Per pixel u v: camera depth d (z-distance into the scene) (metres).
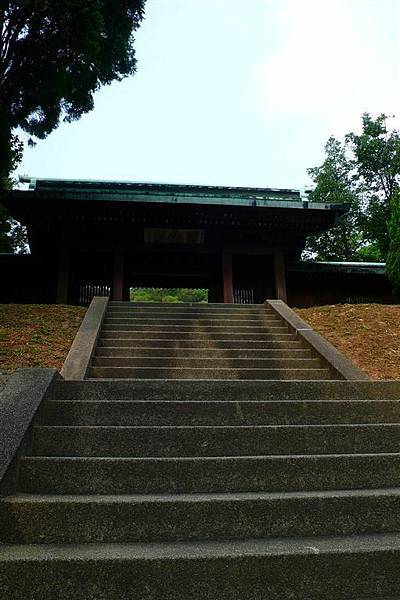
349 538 2.94
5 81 11.41
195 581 2.53
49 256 16.39
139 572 2.51
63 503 2.92
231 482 3.45
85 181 15.48
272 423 4.59
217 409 4.53
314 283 17.47
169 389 4.99
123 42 13.32
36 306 10.04
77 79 12.66
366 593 2.64
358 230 30.62
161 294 42.44
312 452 4.10
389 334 8.83
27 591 2.43
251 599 2.54
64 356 6.81
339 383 5.35
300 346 8.12
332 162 31.47
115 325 8.66
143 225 15.19
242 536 2.99
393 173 28.53
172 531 2.95
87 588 2.46
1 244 15.20
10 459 3.19
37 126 13.68
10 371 5.87
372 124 29.77
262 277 17.55
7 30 11.00
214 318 9.98
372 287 17.66
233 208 14.55
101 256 16.38
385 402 4.86
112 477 3.37
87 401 4.38
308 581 2.60
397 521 3.17
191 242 15.80
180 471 3.43
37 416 4.01
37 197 13.53
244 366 7.14
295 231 15.95
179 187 16.14
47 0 10.27
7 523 2.87
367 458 3.68
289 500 3.10
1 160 11.52
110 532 2.90
